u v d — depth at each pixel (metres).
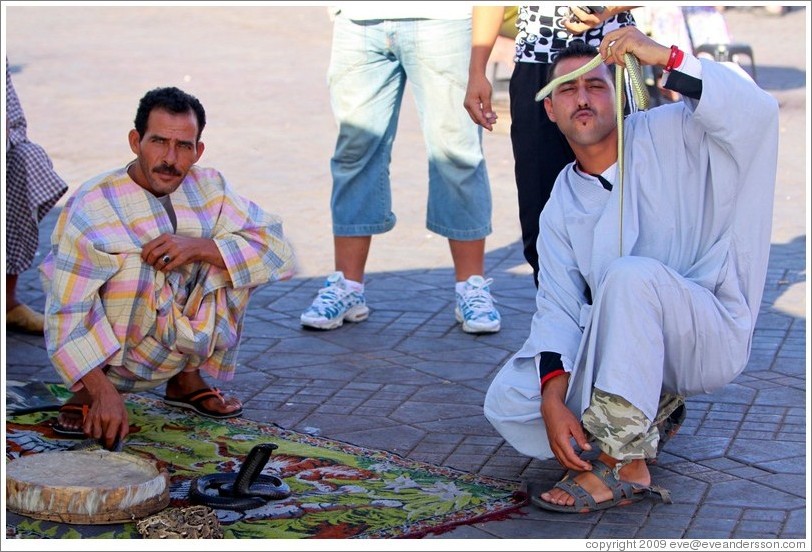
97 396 4.11
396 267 6.63
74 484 3.62
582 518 3.66
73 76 13.52
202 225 4.32
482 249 5.67
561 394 3.72
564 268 3.92
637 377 3.58
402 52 5.46
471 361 5.15
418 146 9.90
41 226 7.43
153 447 4.23
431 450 4.22
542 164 4.82
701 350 3.73
